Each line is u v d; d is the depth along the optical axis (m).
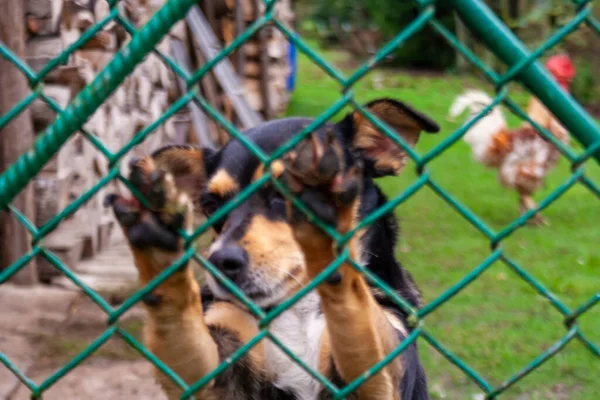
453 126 15.51
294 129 3.45
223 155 3.54
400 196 1.78
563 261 8.56
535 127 1.76
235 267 3.09
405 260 8.45
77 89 7.01
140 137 1.85
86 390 4.98
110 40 8.13
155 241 1.90
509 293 7.47
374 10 22.83
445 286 7.61
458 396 5.36
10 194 1.94
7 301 6.20
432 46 22.05
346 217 1.84
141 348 1.97
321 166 1.75
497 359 5.93
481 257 8.59
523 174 10.30
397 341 2.61
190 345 2.24
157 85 10.13
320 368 3.13
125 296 6.39
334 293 2.04
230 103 10.92
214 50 10.55
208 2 11.68
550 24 16.33
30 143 6.28
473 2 1.74
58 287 6.60
